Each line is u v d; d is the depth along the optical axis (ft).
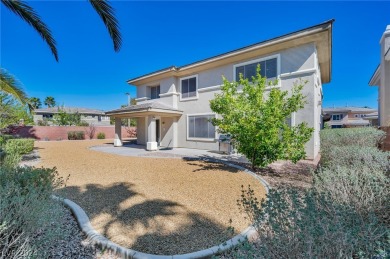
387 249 6.00
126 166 33.19
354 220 7.72
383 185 11.35
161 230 13.16
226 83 29.17
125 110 56.39
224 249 10.77
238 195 19.86
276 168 31.55
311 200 8.54
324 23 33.78
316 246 6.28
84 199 18.62
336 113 153.28
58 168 31.86
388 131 33.04
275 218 8.05
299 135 26.76
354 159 18.79
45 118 136.46
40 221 10.52
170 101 60.18
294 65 39.42
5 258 8.67
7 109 45.34
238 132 27.37
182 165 33.50
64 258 10.46
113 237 12.23
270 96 26.78
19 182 13.46
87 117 158.71
